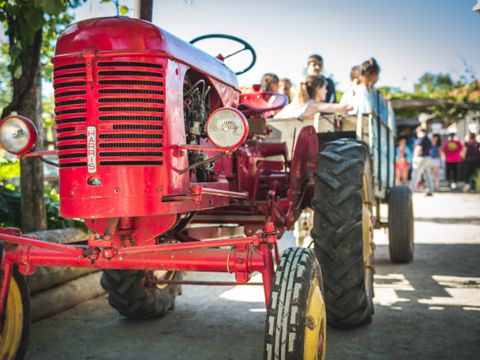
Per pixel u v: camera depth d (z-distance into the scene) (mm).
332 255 3543
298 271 2477
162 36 2691
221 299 4750
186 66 2900
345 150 3846
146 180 2594
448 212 11594
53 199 5473
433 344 3461
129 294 3877
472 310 4211
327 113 5434
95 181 2578
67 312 4336
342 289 3533
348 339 3578
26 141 2689
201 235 3828
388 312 4191
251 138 4238
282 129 5496
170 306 4293
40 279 4012
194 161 3023
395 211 5977
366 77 5547
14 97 4551
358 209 3594
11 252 2838
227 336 3736
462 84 21547
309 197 4293
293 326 2354
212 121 2580
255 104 4387
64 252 2795
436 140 18062
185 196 2607
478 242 7559
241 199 3826
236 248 2678
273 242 2621
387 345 3455
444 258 6418
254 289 5098
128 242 2766
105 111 2586
